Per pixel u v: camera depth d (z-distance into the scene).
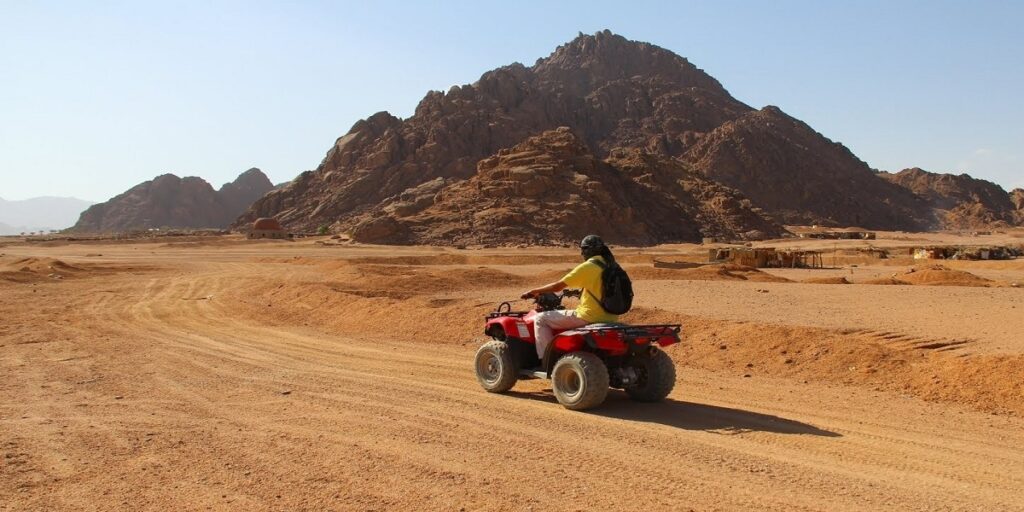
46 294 28.91
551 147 188.12
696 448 7.05
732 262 70.94
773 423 8.21
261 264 61.69
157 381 10.95
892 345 14.02
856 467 6.49
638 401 9.33
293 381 10.89
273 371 11.90
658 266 61.34
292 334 17.30
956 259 80.69
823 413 8.81
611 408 8.91
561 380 8.87
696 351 13.24
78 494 5.74
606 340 8.46
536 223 152.25
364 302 20.77
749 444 7.24
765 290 29.53
